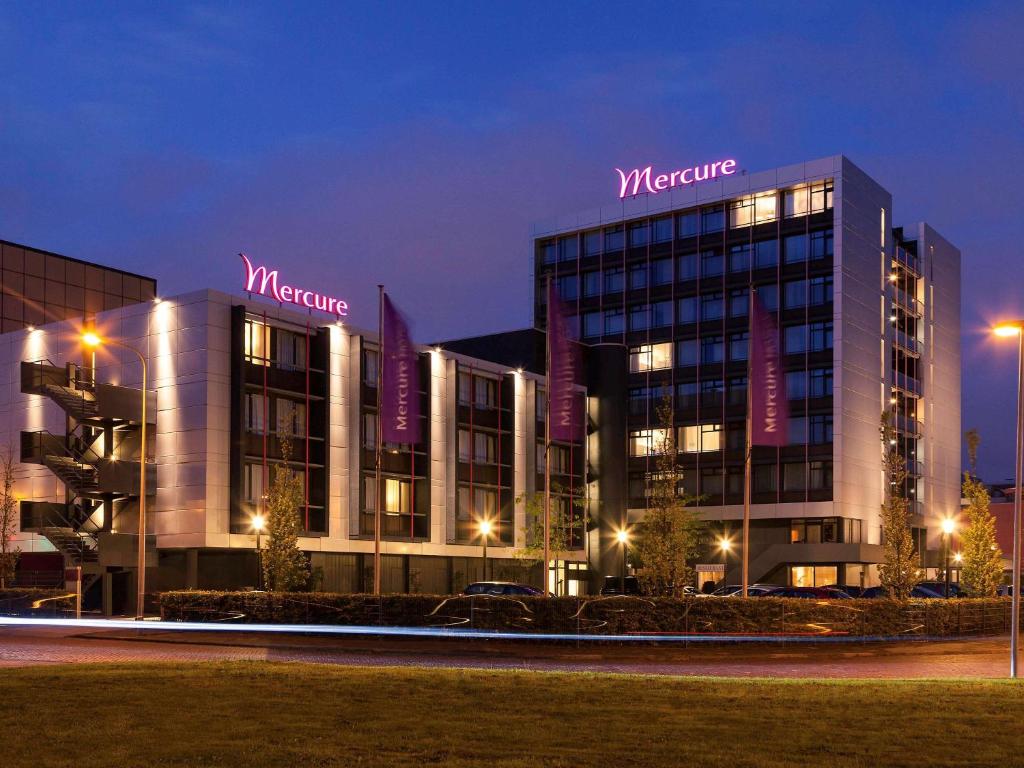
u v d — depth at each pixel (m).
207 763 12.73
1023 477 29.25
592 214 101.50
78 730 14.86
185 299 58.78
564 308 47.03
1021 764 13.63
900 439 96.50
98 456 60.41
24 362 58.22
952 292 110.12
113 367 61.28
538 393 79.38
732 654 37.12
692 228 95.94
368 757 13.20
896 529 48.81
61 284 84.75
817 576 84.75
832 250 88.06
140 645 36.44
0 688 19.30
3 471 65.38
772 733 15.64
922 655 38.78
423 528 68.25
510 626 39.25
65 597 55.34
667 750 14.07
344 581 64.25
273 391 60.38
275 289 62.91
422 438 69.00
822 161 89.31
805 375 88.12
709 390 92.62
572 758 13.41
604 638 38.41
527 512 72.88
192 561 57.28
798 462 87.56
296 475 61.44
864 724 16.70
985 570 58.16
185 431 57.84
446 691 19.78
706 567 86.88
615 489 87.44
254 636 38.94
